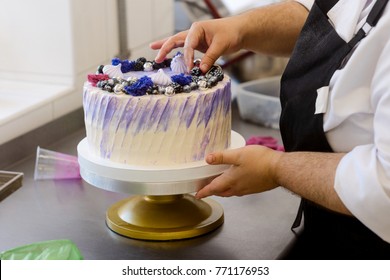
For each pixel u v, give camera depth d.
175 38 1.43
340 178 1.10
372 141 1.20
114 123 1.21
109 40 2.08
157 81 1.23
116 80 1.25
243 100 2.00
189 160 1.24
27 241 1.28
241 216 1.41
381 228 1.09
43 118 1.82
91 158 1.27
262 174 1.21
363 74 1.18
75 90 1.94
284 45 1.57
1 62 1.98
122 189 1.22
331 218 1.33
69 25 1.88
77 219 1.38
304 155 1.19
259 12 1.53
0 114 1.68
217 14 2.43
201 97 1.20
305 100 1.30
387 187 1.06
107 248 1.26
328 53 1.28
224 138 1.30
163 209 1.34
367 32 1.21
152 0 2.28
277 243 1.29
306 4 1.56
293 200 1.49
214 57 1.41
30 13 1.90
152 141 1.21
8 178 1.32
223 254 1.25
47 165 1.58
